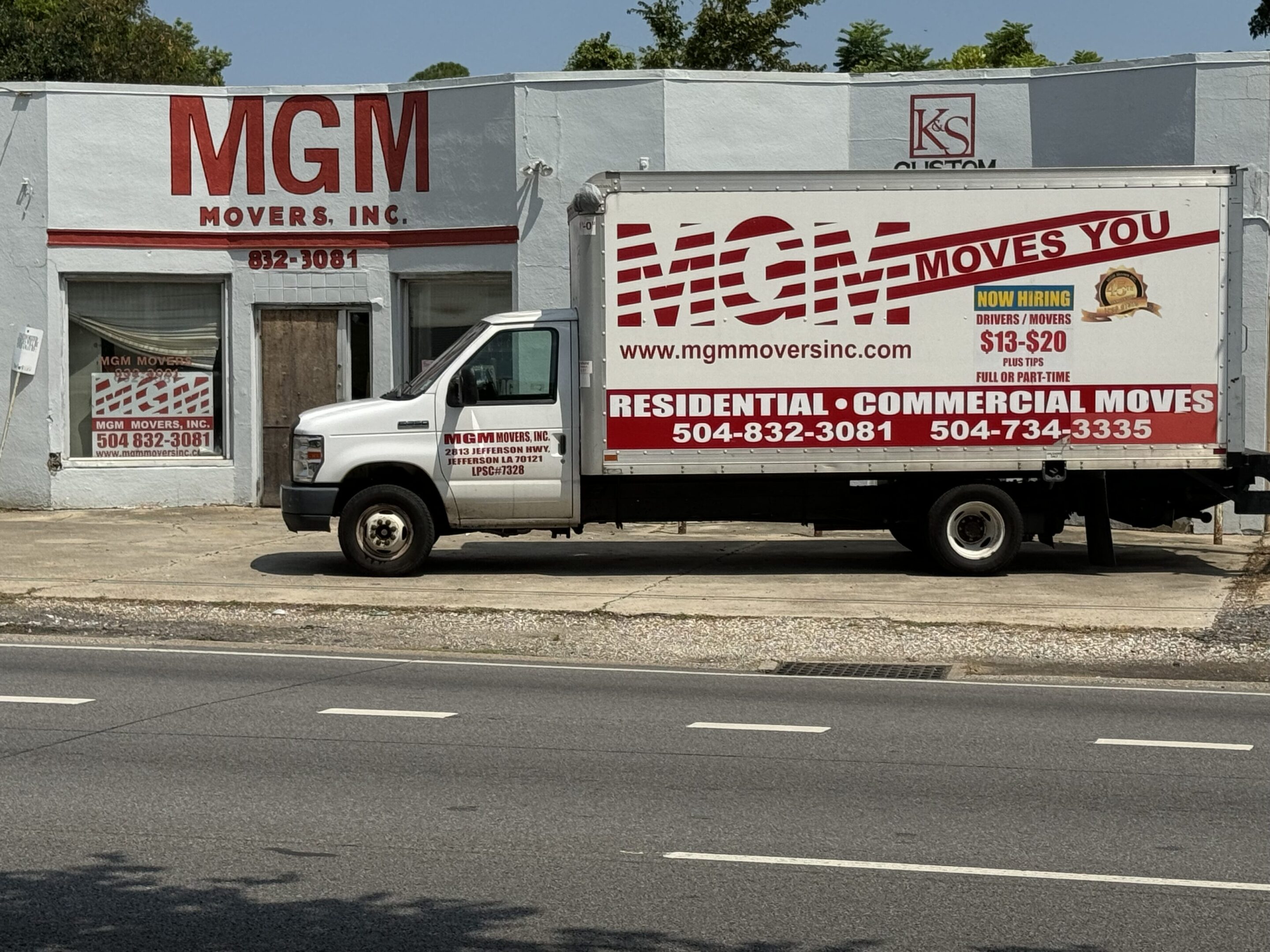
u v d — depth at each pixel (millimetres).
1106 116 19172
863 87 19938
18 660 11188
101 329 21047
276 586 14867
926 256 15023
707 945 5230
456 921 5457
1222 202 15023
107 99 20562
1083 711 9625
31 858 6164
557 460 15266
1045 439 15133
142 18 43656
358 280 20859
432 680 10539
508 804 7090
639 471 15086
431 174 20609
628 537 19406
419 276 20875
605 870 6078
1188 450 15156
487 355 15281
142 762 7875
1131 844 6516
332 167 20797
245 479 21172
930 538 15531
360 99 20719
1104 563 15867
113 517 20250
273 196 20859
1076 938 5324
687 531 20078
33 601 13930
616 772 7758
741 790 7410
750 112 19969
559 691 10195
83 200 20562
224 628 12875
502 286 20812
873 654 11875
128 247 20688
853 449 15125
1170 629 12555
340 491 15570
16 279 20594
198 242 20859
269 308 21062
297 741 8422
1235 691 10453
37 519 19984
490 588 14828
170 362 21203
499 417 15250
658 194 14969
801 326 15039
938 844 6492
